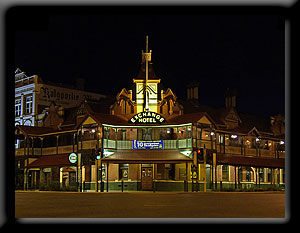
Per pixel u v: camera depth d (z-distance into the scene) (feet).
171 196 87.76
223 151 153.28
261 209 46.68
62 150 156.76
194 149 133.59
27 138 162.09
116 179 139.64
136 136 142.61
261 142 175.52
